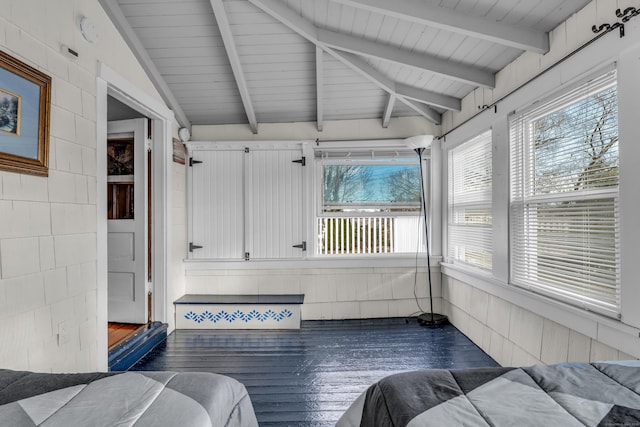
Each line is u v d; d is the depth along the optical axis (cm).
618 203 179
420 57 288
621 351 175
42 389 111
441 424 90
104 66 248
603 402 97
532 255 247
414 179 414
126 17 277
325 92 366
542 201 234
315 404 225
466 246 355
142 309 343
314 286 409
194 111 393
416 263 411
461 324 360
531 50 231
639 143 162
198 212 409
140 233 343
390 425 99
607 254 188
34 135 186
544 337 234
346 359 295
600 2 187
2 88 167
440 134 412
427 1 221
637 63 163
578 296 205
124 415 97
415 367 279
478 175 333
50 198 199
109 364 258
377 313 411
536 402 99
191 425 95
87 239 230
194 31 293
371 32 272
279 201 409
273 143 407
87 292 230
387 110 380
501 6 214
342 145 408
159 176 350
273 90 362
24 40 181
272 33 294
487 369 125
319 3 250
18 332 178
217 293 408
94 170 238
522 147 257
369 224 421
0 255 167
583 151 203
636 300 165
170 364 287
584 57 196
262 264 408
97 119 242
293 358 297
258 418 209
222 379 127
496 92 291
